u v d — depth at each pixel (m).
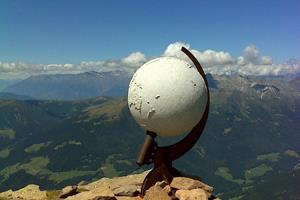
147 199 15.28
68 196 19.05
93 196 16.27
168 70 14.99
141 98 15.09
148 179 16.59
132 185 18.56
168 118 15.05
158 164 16.52
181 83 14.89
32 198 19.53
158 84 14.80
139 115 15.57
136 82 15.35
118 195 17.80
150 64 15.46
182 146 16.56
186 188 15.65
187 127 15.62
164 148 16.56
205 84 16.05
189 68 15.44
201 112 15.80
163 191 15.28
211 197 16.05
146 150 16.02
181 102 14.88
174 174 16.75
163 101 14.81
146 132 16.27
